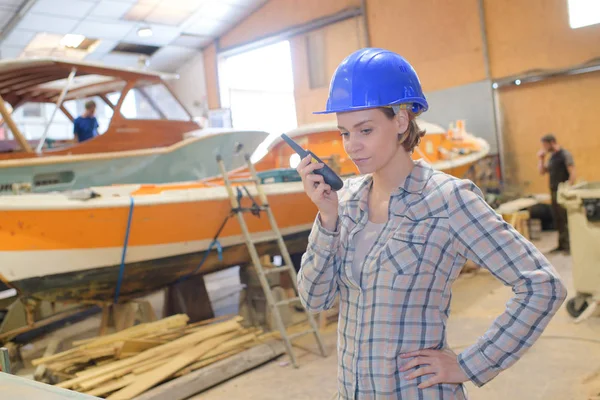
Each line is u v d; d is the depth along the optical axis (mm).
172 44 12383
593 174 8312
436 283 1061
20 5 9078
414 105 1115
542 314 986
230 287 6168
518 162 8984
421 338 1055
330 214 1115
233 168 5676
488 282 5223
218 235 3980
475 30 9148
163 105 11750
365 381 1072
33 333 4434
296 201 4504
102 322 3961
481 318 4082
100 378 2949
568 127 8500
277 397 2945
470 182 1079
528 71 8711
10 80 5180
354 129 1073
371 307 1074
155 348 3332
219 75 12836
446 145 6941
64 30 10320
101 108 11672
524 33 8719
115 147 5133
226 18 11883
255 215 3846
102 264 3512
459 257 1076
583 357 3145
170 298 4426
